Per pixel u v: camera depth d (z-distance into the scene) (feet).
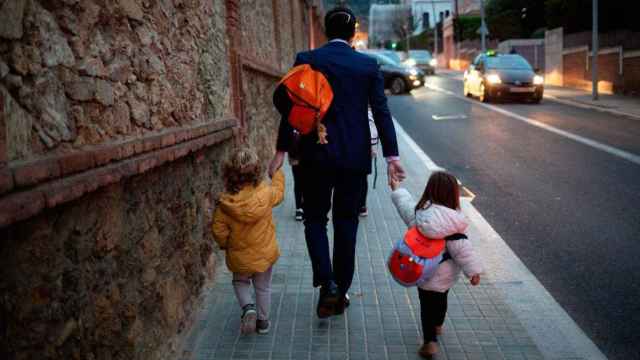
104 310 8.59
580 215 22.34
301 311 13.74
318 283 12.51
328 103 11.84
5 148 6.02
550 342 12.70
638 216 21.93
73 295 7.62
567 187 26.86
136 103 10.56
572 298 15.07
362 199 12.91
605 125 46.73
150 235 10.73
